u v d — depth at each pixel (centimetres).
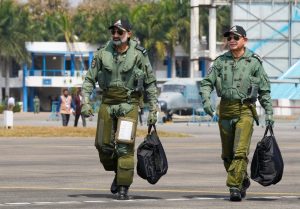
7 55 17012
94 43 18012
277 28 11012
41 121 9581
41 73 17775
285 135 6262
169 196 2216
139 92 2116
